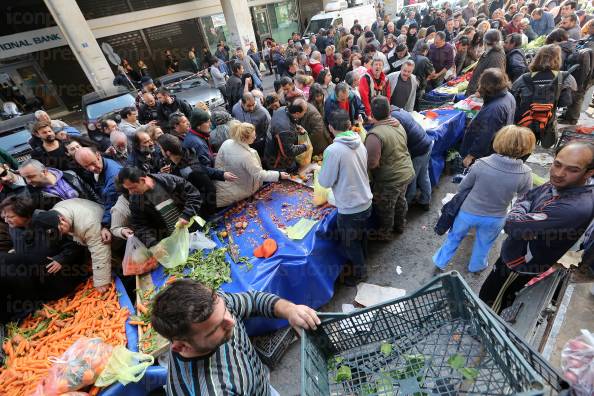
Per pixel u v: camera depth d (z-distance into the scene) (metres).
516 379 0.76
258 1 16.86
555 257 1.66
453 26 7.91
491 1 10.20
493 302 2.20
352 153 2.25
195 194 2.57
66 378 1.62
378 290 2.81
